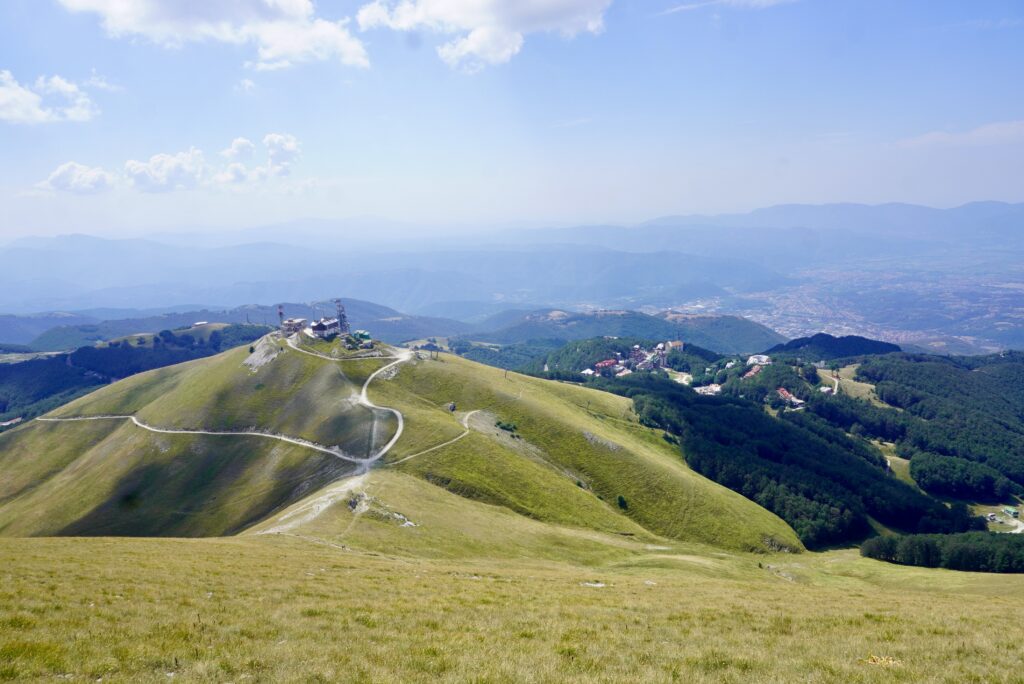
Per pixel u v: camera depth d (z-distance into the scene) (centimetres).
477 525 9725
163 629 2511
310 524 8394
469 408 17612
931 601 4412
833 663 2377
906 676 2256
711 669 2284
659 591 4328
